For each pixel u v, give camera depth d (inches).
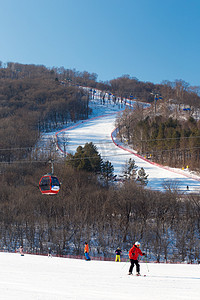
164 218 2573.8
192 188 3585.1
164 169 4488.2
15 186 3454.7
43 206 2810.0
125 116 7485.2
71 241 2524.6
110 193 2920.8
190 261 2172.7
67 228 2573.8
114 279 714.2
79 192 2930.6
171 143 4842.5
